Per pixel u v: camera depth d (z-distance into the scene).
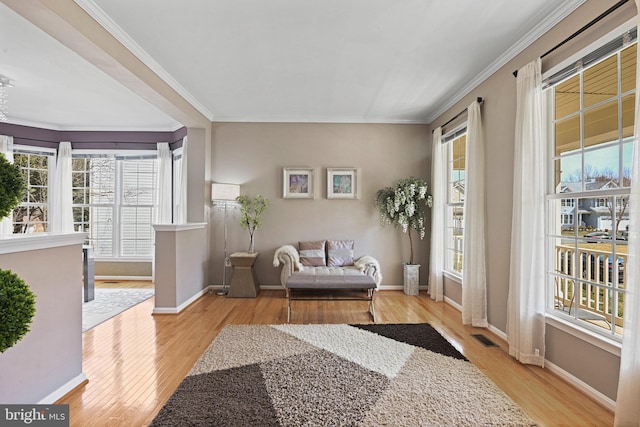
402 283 5.73
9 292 1.27
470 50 3.37
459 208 4.91
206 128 5.48
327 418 2.06
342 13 2.75
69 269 2.40
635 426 1.89
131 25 2.92
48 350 2.21
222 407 2.18
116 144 6.51
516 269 3.02
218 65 3.73
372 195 5.73
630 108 2.23
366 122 5.74
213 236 5.70
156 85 3.79
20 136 6.11
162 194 6.32
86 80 4.23
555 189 2.89
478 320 3.82
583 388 2.42
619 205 2.31
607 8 2.26
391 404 2.22
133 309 4.53
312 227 5.72
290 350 3.11
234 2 2.60
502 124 3.53
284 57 3.54
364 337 3.46
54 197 6.34
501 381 2.58
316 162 5.74
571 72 2.60
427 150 5.75
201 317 4.16
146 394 2.37
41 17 2.34
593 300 2.64
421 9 2.69
